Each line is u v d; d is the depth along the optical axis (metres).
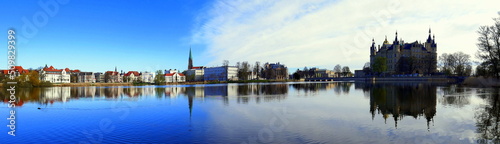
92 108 39.47
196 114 31.62
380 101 42.94
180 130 23.33
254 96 56.25
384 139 19.59
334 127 23.44
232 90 80.38
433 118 26.95
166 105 41.31
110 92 79.88
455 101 40.59
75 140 20.89
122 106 41.00
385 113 30.48
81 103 46.78
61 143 20.14
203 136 21.23
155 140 20.41
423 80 153.38
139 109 37.00
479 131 21.45
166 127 24.53
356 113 30.80
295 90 76.88
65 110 37.44
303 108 35.75
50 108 40.00
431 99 44.09
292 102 43.47
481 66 78.69
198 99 50.91
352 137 20.16
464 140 19.16
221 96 57.00
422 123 24.64
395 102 41.03
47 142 20.45
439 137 19.92
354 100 45.25
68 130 24.12
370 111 32.19
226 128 23.83
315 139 19.78
